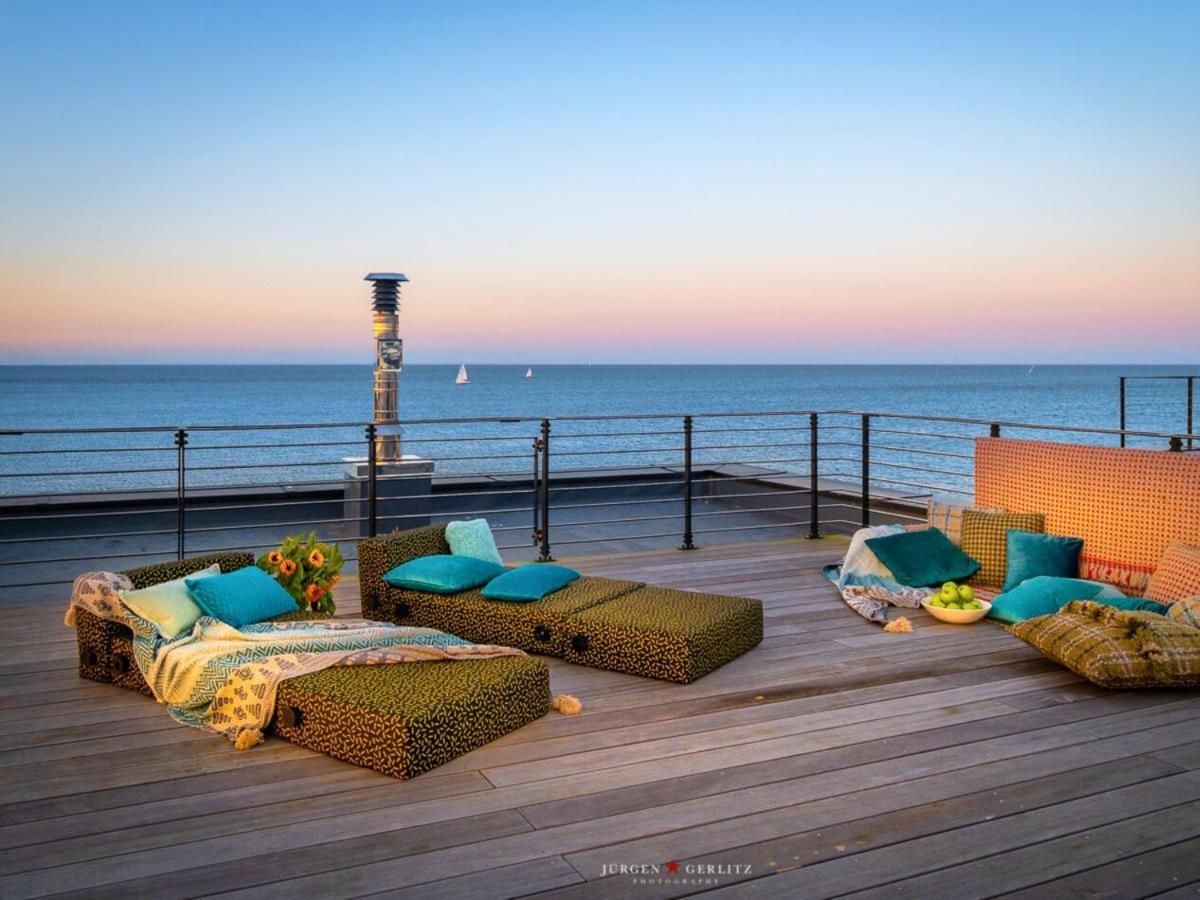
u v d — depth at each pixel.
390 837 2.35
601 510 9.58
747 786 2.65
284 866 2.20
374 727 2.76
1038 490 5.27
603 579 4.56
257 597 3.83
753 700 3.41
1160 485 4.67
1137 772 2.73
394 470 8.12
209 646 3.35
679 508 9.67
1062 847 2.27
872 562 5.23
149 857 2.24
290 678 3.04
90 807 2.53
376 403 8.35
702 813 2.47
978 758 2.85
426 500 8.27
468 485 10.36
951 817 2.44
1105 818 2.43
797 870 2.16
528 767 2.80
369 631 3.58
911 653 4.00
